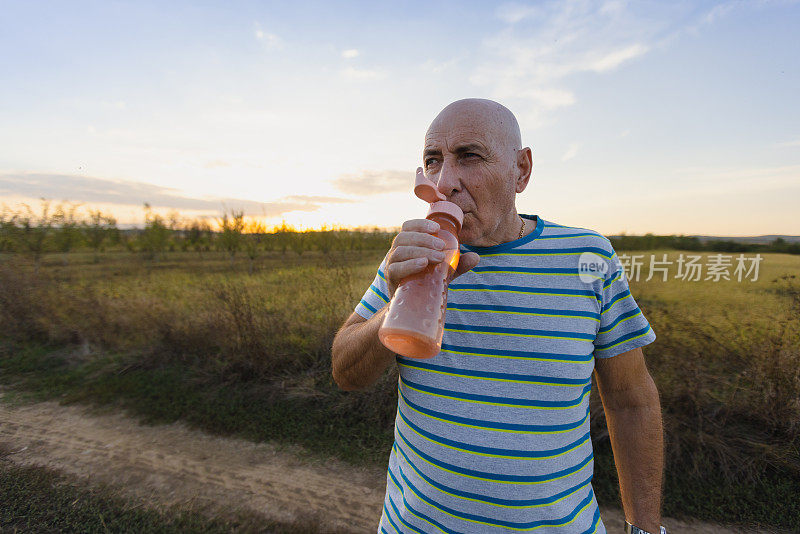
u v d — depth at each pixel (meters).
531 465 0.92
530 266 1.01
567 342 0.96
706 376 3.46
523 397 0.94
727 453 3.15
